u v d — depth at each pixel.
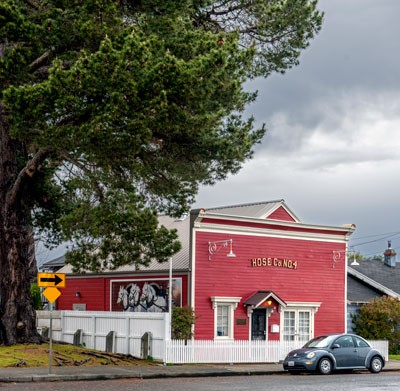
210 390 20.05
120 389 20.08
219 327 33.44
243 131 28.89
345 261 38.56
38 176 32.06
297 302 36.00
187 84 23.09
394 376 27.08
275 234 35.84
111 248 27.67
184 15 26.89
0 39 24.39
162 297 34.66
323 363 28.11
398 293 45.66
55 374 23.41
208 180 30.80
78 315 34.56
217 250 33.56
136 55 22.78
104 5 23.81
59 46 25.05
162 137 26.23
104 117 22.77
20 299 29.25
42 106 22.62
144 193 30.12
